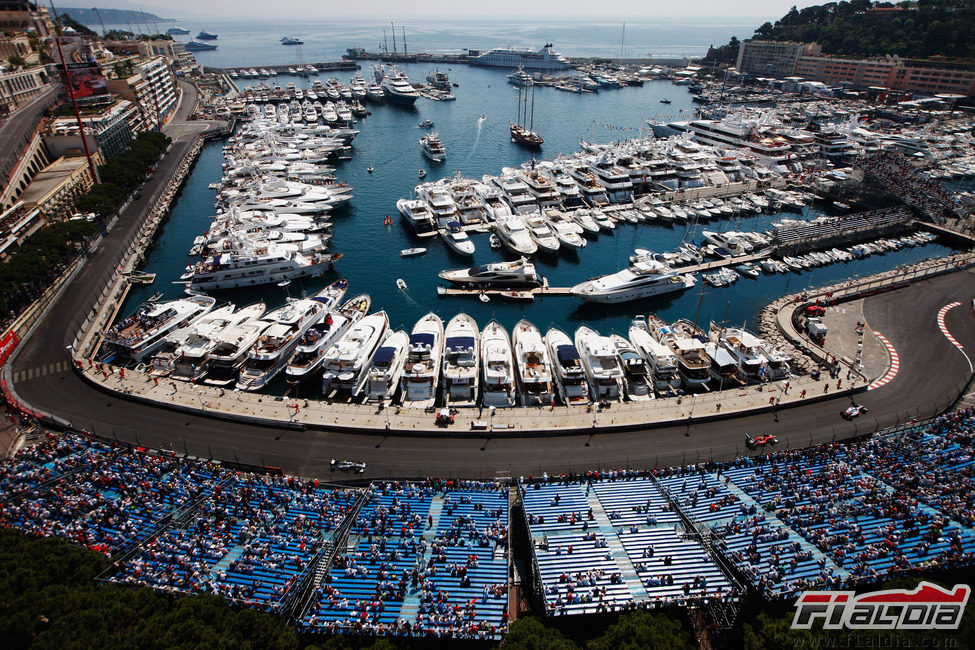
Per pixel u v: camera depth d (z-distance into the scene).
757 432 63.00
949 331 83.81
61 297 91.94
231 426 63.91
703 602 41.31
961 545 44.94
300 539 46.75
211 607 37.81
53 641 33.47
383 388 70.25
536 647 35.66
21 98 182.88
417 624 39.50
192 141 199.62
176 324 84.88
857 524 47.53
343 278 107.19
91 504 49.09
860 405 67.31
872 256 115.38
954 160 170.88
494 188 141.38
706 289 102.88
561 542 47.22
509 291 99.75
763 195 147.12
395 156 195.25
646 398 70.62
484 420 64.50
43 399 67.44
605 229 127.94
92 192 122.25
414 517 49.53
